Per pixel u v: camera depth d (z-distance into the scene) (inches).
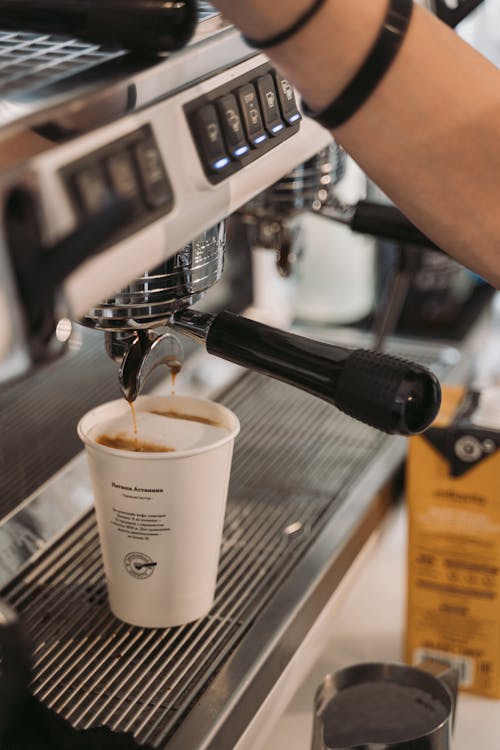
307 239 45.7
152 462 20.4
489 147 14.3
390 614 30.7
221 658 21.6
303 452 32.5
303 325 46.6
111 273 12.6
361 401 17.0
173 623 22.6
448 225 15.2
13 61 15.3
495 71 14.4
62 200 11.4
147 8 14.3
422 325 44.3
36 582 24.5
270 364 18.4
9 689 15.5
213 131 15.1
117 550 21.9
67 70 14.5
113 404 22.4
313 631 24.7
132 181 12.7
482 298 48.4
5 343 10.8
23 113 12.3
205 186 14.9
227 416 22.0
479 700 27.5
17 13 14.8
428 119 14.2
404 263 36.3
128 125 13.0
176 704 20.1
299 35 13.5
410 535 27.0
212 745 18.8
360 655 28.8
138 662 21.5
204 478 21.1
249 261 41.3
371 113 14.2
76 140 12.1
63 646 22.0
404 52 13.8
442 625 27.3
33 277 11.1
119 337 19.7
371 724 20.5
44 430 30.7
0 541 25.4
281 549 26.5
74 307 12.0
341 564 26.8
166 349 20.7
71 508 27.7
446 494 26.1
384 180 15.1
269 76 17.6
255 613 23.4
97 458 20.9
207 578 22.7
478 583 26.6
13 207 10.8
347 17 13.4
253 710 20.9
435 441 25.7
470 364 41.1
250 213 29.2
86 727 19.3
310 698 26.9
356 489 30.2
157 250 13.7
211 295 40.0
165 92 14.6
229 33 16.8
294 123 18.7
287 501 29.4
